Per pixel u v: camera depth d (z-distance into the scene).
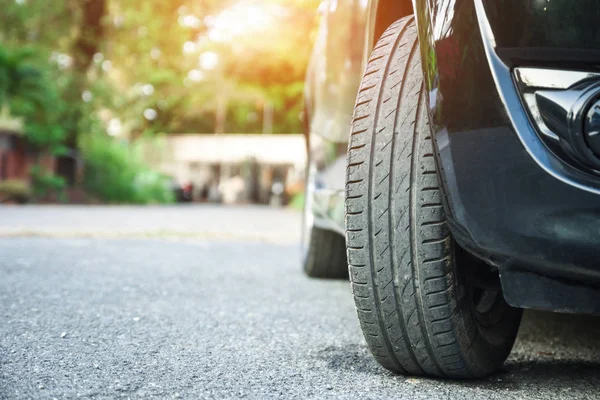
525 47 1.27
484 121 1.31
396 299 1.53
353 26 2.14
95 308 2.51
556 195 1.27
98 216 10.68
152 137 28.52
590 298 1.33
